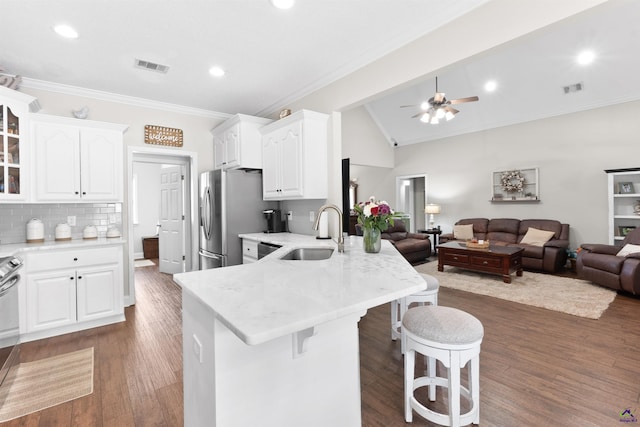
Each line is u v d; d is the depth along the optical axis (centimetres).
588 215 525
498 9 195
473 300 374
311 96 352
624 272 375
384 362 234
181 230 516
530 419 169
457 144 695
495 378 208
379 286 128
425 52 237
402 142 790
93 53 269
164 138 406
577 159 535
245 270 159
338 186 331
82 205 350
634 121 479
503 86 538
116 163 335
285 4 208
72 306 290
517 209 609
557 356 237
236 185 378
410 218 848
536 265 505
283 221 414
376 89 276
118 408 182
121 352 251
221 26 232
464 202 688
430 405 184
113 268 313
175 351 253
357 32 242
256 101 396
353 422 144
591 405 180
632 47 403
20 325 266
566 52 439
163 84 339
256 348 113
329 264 176
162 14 216
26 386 204
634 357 234
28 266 269
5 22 221
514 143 611
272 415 118
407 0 205
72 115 345
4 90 265
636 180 480
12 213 310
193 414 128
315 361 130
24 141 283
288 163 337
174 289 444
